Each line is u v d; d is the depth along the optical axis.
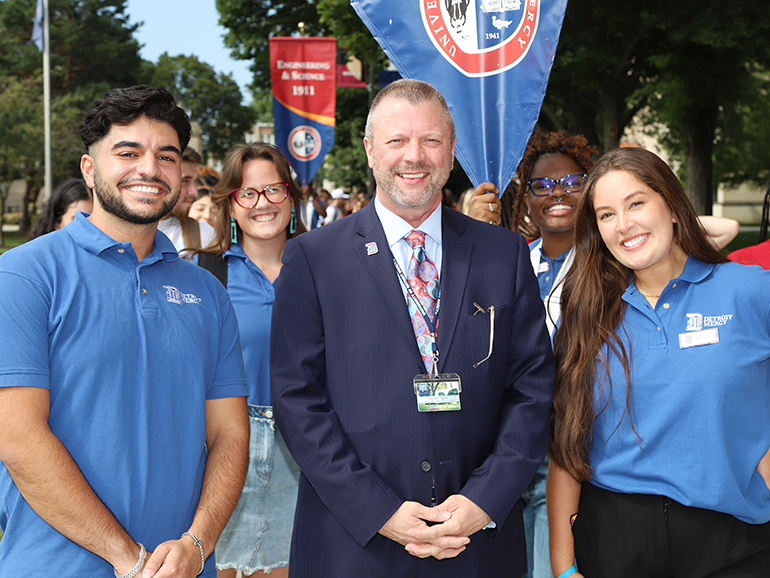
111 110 1.92
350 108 23.27
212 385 2.21
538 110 2.81
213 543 1.99
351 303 2.20
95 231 1.94
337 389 2.18
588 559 2.14
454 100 2.88
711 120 19.62
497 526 2.07
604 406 2.12
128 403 1.87
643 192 2.06
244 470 2.17
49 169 20.25
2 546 1.81
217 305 2.25
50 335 1.80
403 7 2.88
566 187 2.91
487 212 2.86
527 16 2.79
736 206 45.12
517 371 2.26
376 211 2.33
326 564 2.15
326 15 14.67
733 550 1.98
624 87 16.50
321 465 2.07
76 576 1.77
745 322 2.01
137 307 1.94
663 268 2.13
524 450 2.12
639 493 2.06
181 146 2.06
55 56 38.44
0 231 30.00
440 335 2.17
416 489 2.09
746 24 13.27
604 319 2.17
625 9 13.88
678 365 2.02
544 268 3.04
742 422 1.97
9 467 1.70
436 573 2.11
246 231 3.12
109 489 1.82
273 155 3.11
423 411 2.10
